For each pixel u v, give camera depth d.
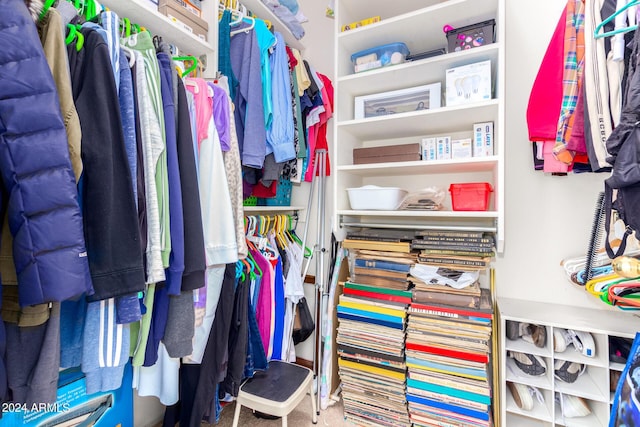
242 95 1.29
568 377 1.26
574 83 1.03
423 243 1.52
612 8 0.91
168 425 1.32
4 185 0.56
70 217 0.57
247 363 1.38
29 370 0.65
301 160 1.74
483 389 1.31
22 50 0.55
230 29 1.37
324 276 1.98
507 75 1.59
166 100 0.86
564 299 1.49
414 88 1.57
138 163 0.76
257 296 1.52
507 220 1.60
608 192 0.99
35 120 0.55
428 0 1.65
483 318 1.34
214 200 0.99
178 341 0.89
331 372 1.69
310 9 2.12
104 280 0.65
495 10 1.39
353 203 1.66
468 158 1.39
